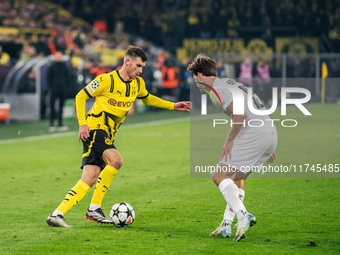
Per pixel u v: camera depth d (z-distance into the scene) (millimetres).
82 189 12656
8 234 11844
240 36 64625
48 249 10617
